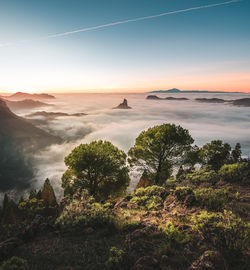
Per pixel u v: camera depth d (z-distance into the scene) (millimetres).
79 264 5449
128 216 8406
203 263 4391
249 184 10055
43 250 6293
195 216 6887
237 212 6965
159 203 9719
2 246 6184
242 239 5082
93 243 6469
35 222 8203
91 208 8898
